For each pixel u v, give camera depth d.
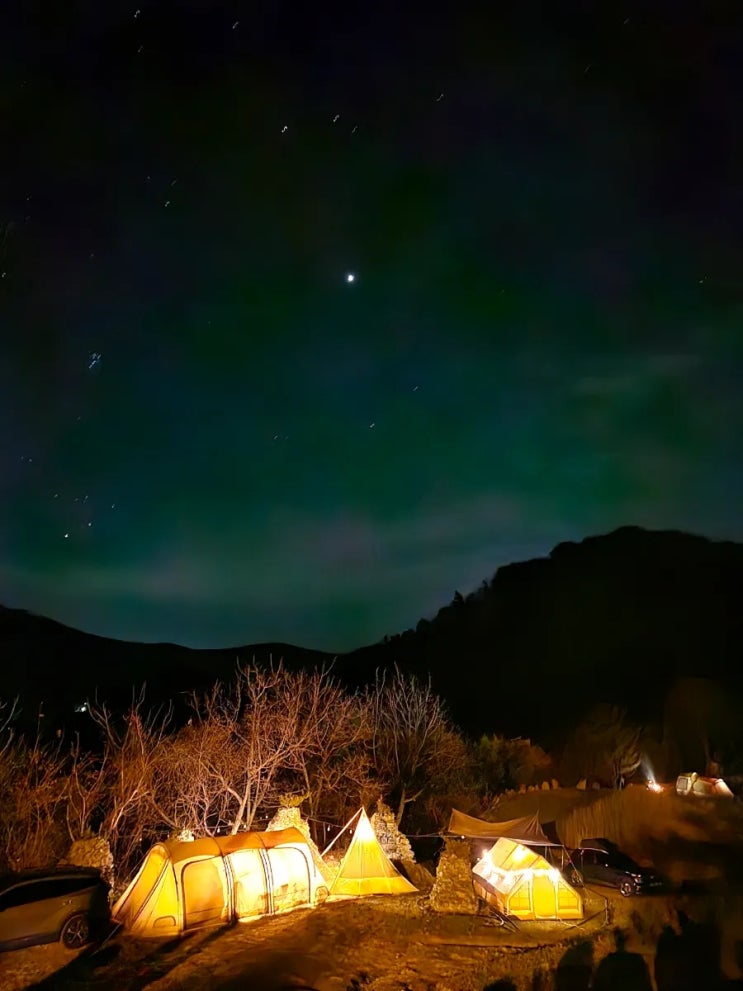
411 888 21.47
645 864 31.33
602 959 18.23
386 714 34.47
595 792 41.94
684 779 44.41
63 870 15.95
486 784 40.06
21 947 14.52
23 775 20.58
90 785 22.44
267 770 26.66
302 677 28.70
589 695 77.06
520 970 16.78
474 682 86.69
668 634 84.94
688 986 18.20
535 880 20.16
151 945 16.64
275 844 19.86
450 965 16.38
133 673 54.94
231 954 16.25
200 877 18.08
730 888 25.28
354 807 27.61
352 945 17.17
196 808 23.84
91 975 14.83
